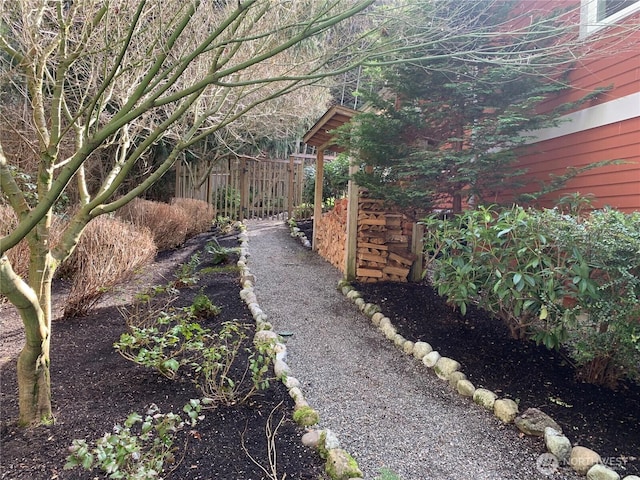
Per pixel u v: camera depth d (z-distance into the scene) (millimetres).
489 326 3842
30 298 1933
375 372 3256
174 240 7664
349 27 3152
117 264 4289
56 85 2168
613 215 2908
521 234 3057
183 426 2166
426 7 2693
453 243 3523
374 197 5074
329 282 5809
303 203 12000
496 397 2754
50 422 2119
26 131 4098
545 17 4285
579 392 2818
